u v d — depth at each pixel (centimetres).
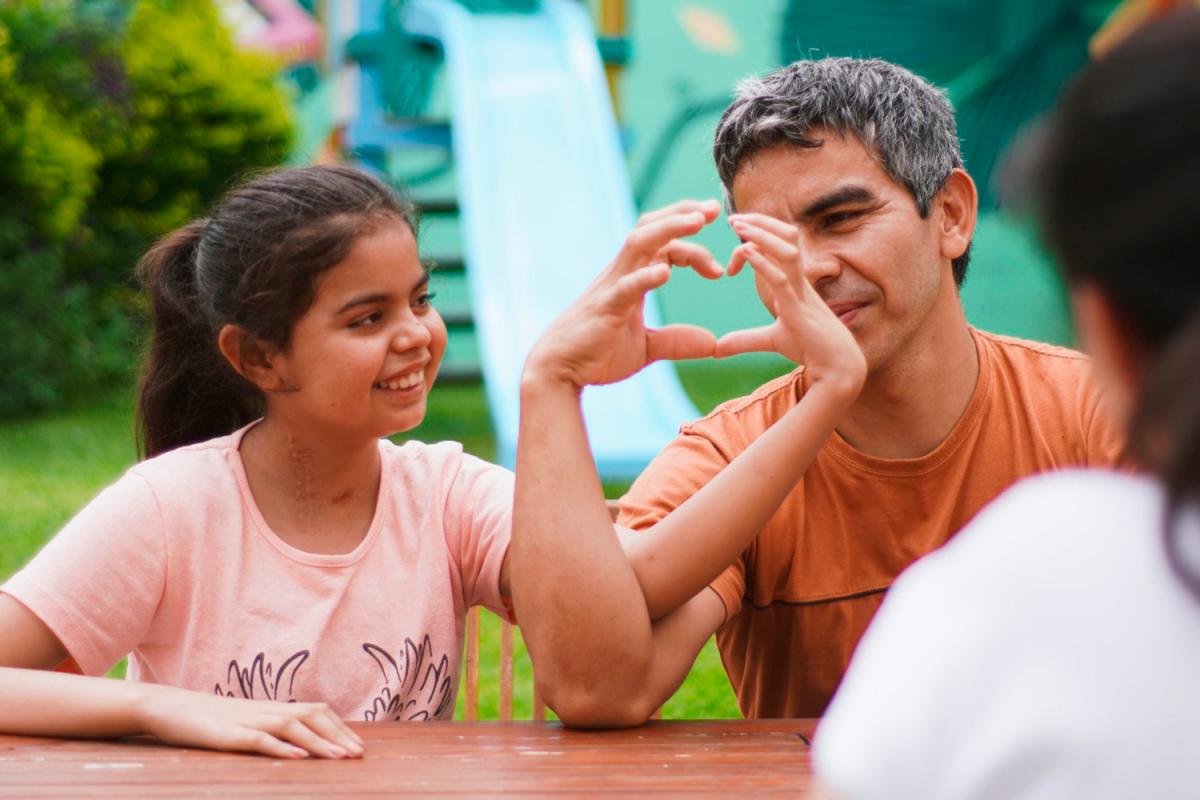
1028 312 1103
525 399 169
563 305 820
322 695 194
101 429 828
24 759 149
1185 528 77
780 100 188
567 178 920
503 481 207
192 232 211
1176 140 75
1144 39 77
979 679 78
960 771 77
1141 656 76
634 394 767
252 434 205
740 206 196
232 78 980
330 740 152
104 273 950
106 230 950
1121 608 77
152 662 198
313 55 1208
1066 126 79
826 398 169
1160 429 75
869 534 201
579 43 1034
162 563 192
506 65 1027
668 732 163
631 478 670
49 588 183
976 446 201
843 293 188
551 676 163
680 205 172
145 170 946
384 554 201
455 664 205
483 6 1127
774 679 210
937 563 85
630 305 167
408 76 1099
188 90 947
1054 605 78
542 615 162
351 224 188
